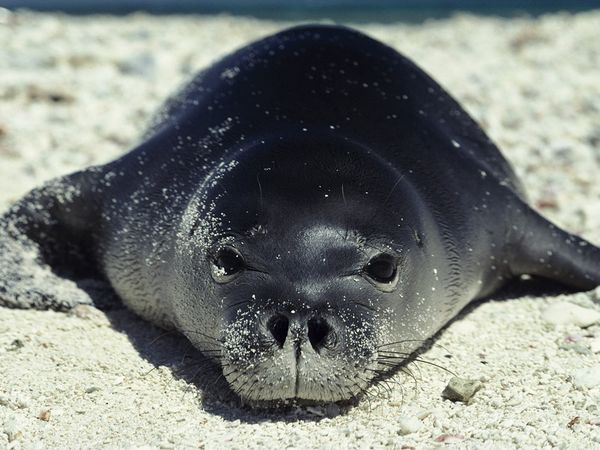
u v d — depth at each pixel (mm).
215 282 1165
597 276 1418
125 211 1371
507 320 1352
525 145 2041
